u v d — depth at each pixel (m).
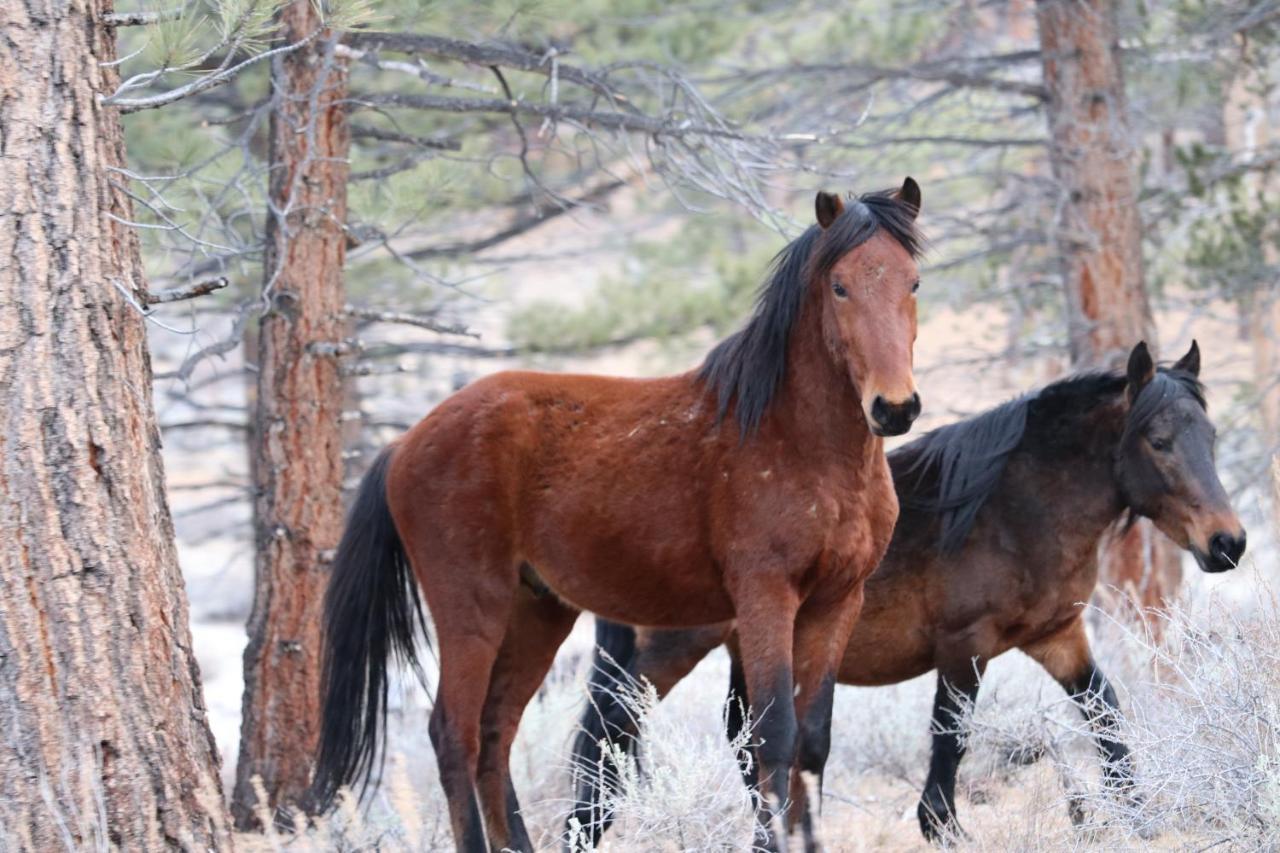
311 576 12.71
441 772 9.48
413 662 10.46
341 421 13.02
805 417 8.88
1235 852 8.05
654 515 9.30
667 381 9.78
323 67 11.41
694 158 13.44
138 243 8.12
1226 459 20.41
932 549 11.16
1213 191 20.14
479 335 13.61
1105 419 11.06
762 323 9.09
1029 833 8.98
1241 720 8.40
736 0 21.09
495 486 9.63
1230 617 9.02
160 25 8.20
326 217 12.77
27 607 7.11
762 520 8.87
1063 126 18.69
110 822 7.23
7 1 7.45
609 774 10.24
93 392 7.43
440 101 13.35
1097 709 11.02
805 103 20.34
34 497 7.18
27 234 7.32
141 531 7.58
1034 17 20.12
